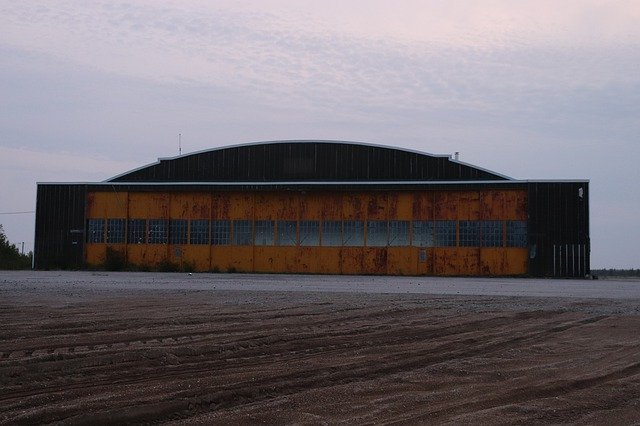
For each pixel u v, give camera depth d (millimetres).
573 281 47375
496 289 32125
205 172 59625
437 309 19125
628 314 18609
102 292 24391
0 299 20062
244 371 9320
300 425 6723
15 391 7930
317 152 58562
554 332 14516
